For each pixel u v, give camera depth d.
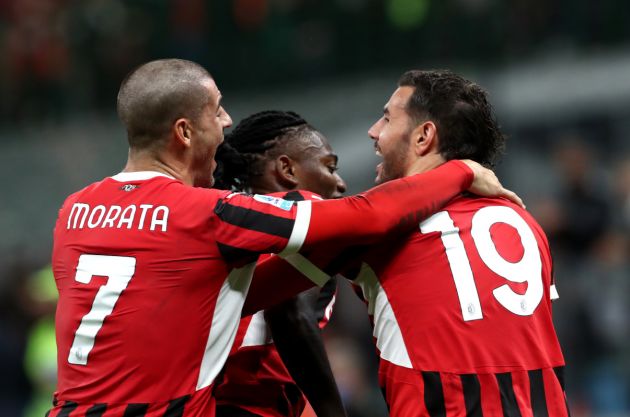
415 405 10.77
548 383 10.97
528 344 10.98
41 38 47.19
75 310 10.79
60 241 11.27
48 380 26.58
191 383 10.66
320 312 12.52
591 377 29.41
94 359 10.65
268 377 12.30
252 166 13.08
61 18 47.62
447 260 11.07
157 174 11.09
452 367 10.72
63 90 46.25
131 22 46.72
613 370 29.39
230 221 10.66
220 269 10.73
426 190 11.14
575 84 44.72
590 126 44.84
